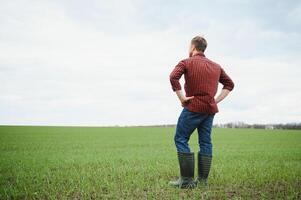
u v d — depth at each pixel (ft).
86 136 95.81
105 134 110.63
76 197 18.53
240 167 28.99
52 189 19.95
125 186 20.84
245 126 220.84
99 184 21.31
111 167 29.14
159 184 21.47
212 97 20.92
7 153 43.62
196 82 20.71
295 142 74.74
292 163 32.91
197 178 21.77
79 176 24.18
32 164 31.42
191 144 68.49
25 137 85.61
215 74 21.17
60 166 30.25
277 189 20.39
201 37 21.72
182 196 18.70
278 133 134.92
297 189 20.18
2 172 26.91
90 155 40.91
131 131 142.31
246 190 20.06
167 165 30.35
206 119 21.27
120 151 47.85
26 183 22.03
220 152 46.47
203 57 21.53
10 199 18.37
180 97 20.80
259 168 28.19
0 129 140.97
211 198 18.29
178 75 20.74
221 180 22.38
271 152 46.42
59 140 75.15
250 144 67.26
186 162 20.77
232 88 22.00
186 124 20.97
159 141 74.54
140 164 31.48
